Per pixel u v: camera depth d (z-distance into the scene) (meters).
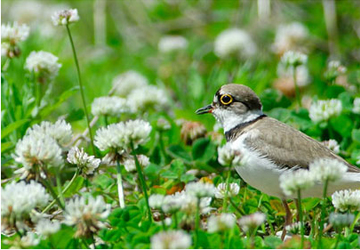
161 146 11.98
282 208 9.55
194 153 11.45
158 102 13.09
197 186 7.04
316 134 11.91
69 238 7.23
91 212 6.97
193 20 20.47
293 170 9.15
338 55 17.53
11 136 11.79
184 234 6.81
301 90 15.67
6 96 12.17
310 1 19.22
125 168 10.77
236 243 7.29
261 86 14.79
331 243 7.60
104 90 16.03
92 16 20.62
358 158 10.74
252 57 17.39
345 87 14.27
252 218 7.36
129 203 9.84
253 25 18.72
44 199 7.07
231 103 10.30
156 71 18.45
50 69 12.34
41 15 20.19
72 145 11.76
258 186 9.40
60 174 11.23
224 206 7.96
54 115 15.26
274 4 19.08
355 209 8.04
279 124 9.89
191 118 14.06
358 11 18.33
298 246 7.33
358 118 12.21
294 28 17.47
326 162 7.37
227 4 20.41
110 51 19.34
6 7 20.56
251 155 9.29
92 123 11.84
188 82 16.28
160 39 20.22
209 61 18.59
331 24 17.92
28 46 16.53
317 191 8.82
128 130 8.01
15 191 7.03
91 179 11.04
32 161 7.34
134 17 20.75
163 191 9.97
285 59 12.88
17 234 7.31
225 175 11.05
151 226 7.70
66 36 18.48
